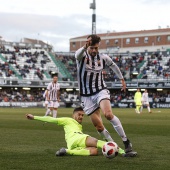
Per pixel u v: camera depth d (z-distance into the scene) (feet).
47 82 389.19
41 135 81.05
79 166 41.70
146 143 66.49
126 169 40.11
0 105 364.58
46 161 45.01
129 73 422.82
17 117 166.40
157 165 42.65
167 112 253.24
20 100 386.93
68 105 377.91
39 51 445.37
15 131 91.76
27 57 429.38
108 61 52.60
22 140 70.38
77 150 49.16
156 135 83.61
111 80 409.28
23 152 53.11
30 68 415.03
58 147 59.52
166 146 61.72
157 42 587.68
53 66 430.61
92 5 359.46
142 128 105.40
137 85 390.42
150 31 593.42
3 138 74.18
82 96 53.21
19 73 403.13
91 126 112.88
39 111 248.32
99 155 49.39
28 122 130.41
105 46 630.74
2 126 110.42
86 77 51.65
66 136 51.19
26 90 402.93
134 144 64.80
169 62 429.38
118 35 618.44
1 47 436.35
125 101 392.68
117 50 564.71
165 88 386.32
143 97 241.14
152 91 403.75
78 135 50.03
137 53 453.17
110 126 114.73
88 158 47.09
